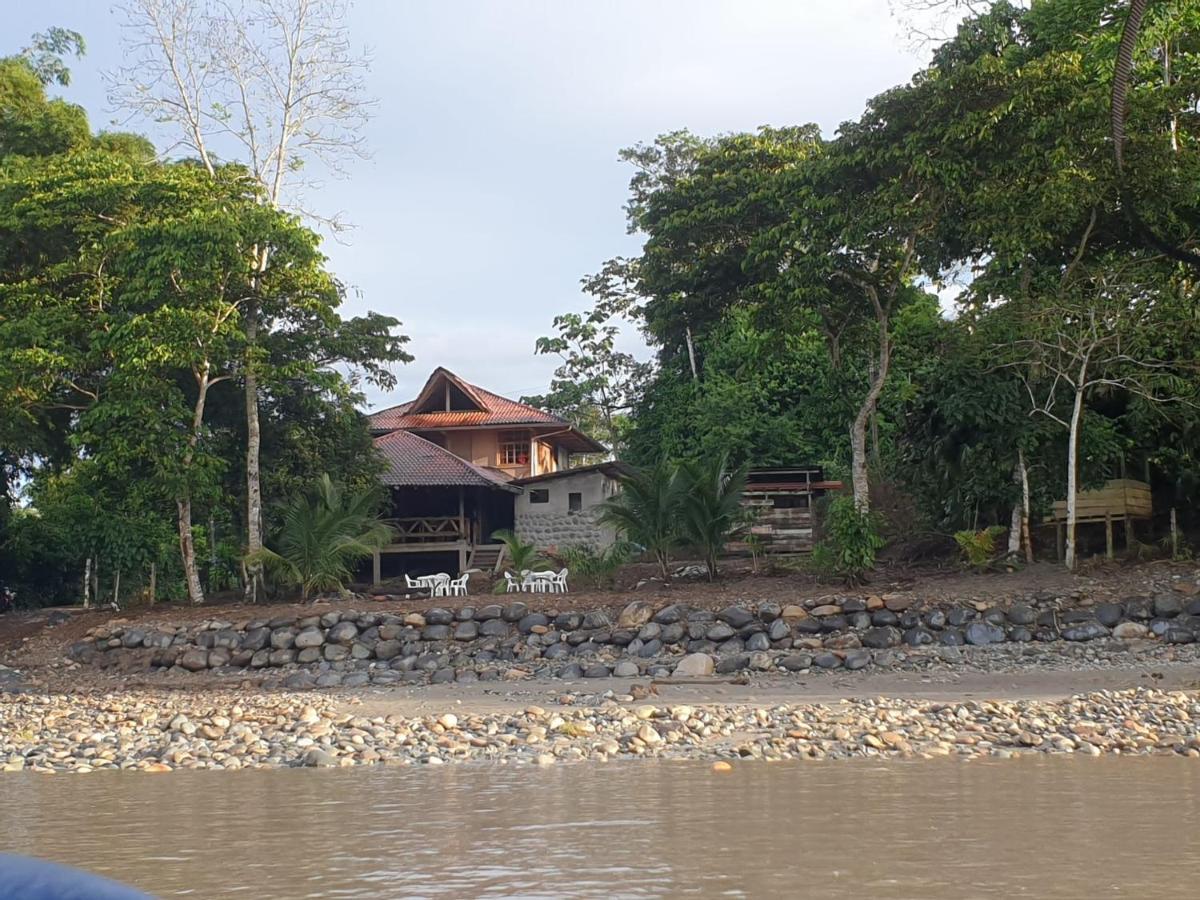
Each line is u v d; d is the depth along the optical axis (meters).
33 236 25.19
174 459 23.28
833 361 24.86
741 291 29.88
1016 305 20.16
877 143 21.38
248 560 23.27
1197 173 19.20
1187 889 5.28
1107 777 8.88
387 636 21.08
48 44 31.25
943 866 5.87
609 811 7.89
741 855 6.28
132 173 24.69
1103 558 20.33
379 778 10.03
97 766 11.62
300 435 27.02
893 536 23.62
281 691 19.05
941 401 21.11
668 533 22.62
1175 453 20.89
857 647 18.67
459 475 34.97
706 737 11.84
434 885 5.74
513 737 12.06
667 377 42.00
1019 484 20.98
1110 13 20.39
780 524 28.72
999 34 21.06
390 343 28.02
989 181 20.28
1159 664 16.11
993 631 18.38
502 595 22.25
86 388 25.56
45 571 34.09
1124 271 19.77
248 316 25.14
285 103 26.88
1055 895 5.19
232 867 6.35
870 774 9.32
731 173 32.97
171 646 22.03
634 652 19.56
